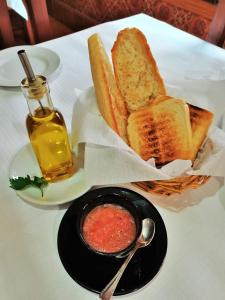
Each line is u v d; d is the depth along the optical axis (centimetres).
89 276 30
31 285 31
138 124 38
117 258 31
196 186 37
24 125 50
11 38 88
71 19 177
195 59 64
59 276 32
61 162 40
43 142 38
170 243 34
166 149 38
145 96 40
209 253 33
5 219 37
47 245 34
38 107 36
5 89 58
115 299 29
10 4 109
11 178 41
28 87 34
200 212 37
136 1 125
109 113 37
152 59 40
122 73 40
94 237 31
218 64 62
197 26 105
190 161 37
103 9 147
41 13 88
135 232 31
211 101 43
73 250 32
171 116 37
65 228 34
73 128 41
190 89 44
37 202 37
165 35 72
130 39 39
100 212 33
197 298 29
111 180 35
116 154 35
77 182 40
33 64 64
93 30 76
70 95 56
